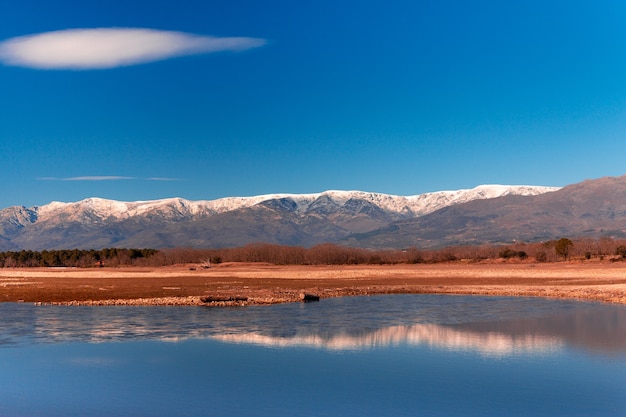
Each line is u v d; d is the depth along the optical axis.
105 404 30.61
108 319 57.03
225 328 51.44
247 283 110.50
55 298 77.44
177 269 190.62
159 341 45.56
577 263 177.00
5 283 113.50
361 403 30.61
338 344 44.38
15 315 60.06
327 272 149.25
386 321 55.81
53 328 51.38
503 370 36.84
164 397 31.69
